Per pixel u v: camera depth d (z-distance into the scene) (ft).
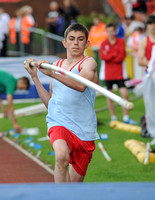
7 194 18.24
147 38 59.47
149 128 59.98
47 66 31.91
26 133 69.77
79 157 33.55
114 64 76.95
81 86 31.73
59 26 128.36
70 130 32.78
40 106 90.84
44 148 59.93
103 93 26.05
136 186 18.98
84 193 18.12
